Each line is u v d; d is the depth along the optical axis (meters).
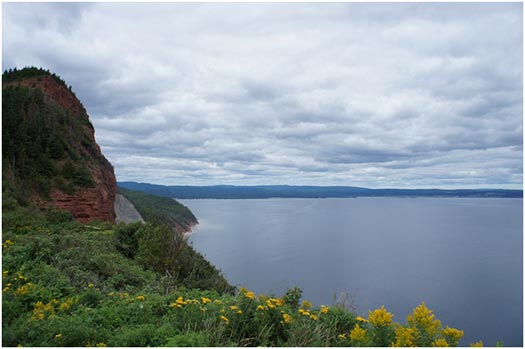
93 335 4.58
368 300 48.53
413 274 65.19
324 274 62.44
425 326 4.14
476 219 172.00
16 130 26.64
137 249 13.59
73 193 26.06
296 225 132.50
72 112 39.47
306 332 4.67
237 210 199.00
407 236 115.75
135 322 5.28
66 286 6.85
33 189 23.98
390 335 4.38
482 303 49.00
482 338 36.81
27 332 4.52
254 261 70.38
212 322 4.86
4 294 5.75
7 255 8.15
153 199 111.00
